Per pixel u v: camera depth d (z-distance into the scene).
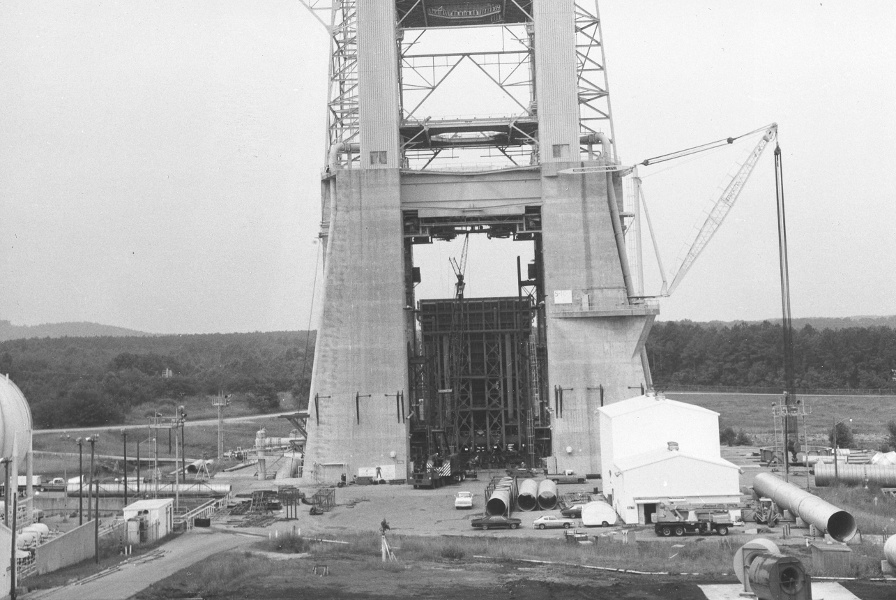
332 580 62.31
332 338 123.56
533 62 134.38
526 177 126.88
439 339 133.00
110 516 100.88
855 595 55.12
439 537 81.62
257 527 91.69
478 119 129.38
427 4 132.62
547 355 127.88
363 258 124.25
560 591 58.25
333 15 134.62
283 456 156.38
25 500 89.56
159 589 60.78
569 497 99.88
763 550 54.91
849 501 96.12
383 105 126.00
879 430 194.50
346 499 108.25
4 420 84.44
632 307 123.06
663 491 85.50
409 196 127.12
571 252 124.75
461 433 134.00
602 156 126.12
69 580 66.00
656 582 60.16
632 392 122.69
